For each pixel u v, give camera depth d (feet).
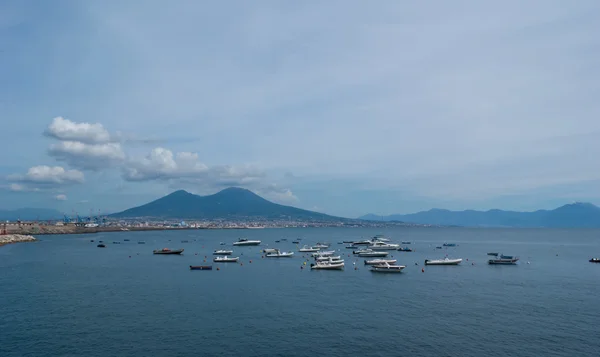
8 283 386.32
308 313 273.54
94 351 207.21
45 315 268.82
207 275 443.32
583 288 362.12
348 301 308.19
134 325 247.29
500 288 362.12
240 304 298.35
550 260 609.42
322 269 491.72
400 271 463.83
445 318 262.06
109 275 441.68
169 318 261.44
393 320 257.75
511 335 229.86
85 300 311.27
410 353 204.44
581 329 240.12
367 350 208.13
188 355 202.08
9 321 255.70
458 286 371.76
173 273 459.32
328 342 218.79
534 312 276.21
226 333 232.73
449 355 202.28
